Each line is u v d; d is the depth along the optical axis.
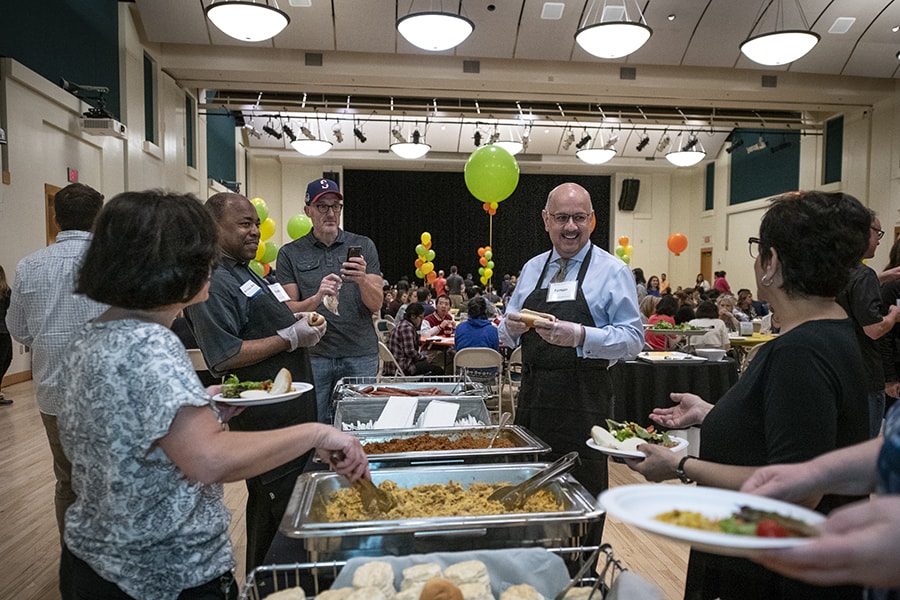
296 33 7.55
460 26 5.03
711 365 3.94
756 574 1.05
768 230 1.02
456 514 1.17
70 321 1.96
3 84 5.06
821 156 11.30
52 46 5.84
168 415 0.81
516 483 1.41
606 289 1.94
